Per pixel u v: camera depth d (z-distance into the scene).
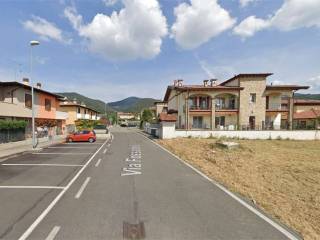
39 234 4.47
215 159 14.05
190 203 6.32
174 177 9.38
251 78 33.31
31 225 4.86
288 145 22.94
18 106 23.92
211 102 32.69
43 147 19.72
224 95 34.19
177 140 25.81
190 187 7.92
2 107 21.27
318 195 7.73
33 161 12.95
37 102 28.41
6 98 24.77
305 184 9.16
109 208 5.85
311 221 5.63
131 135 38.50
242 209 5.93
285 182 9.38
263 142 24.97
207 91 32.50
